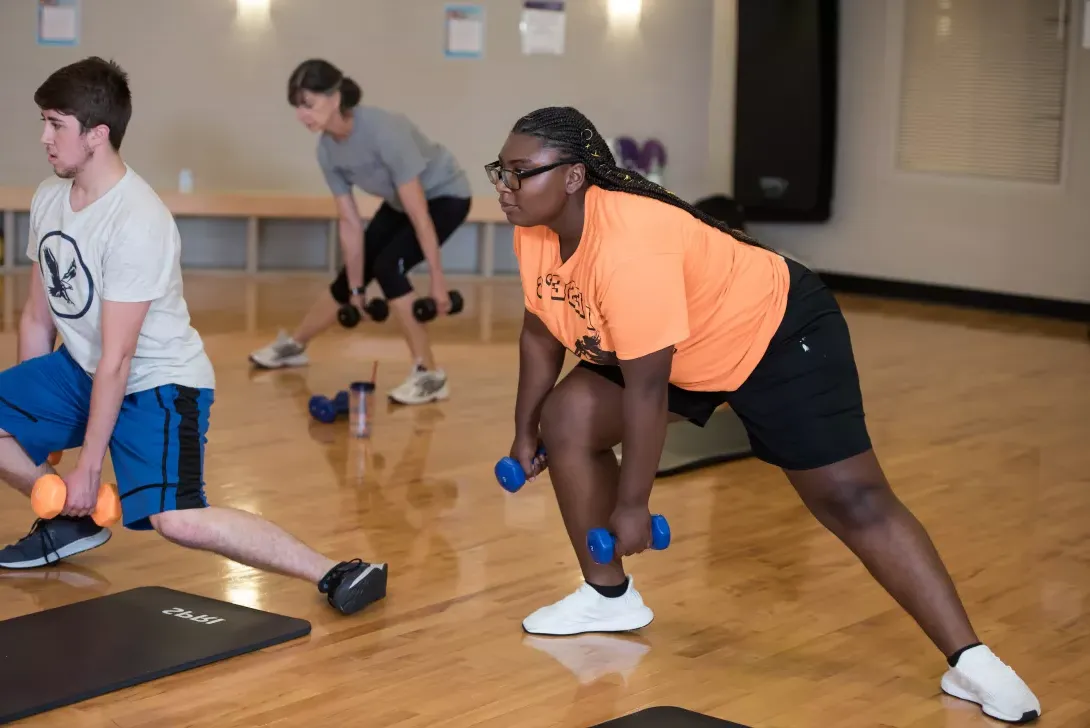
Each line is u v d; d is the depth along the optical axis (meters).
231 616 2.88
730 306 2.41
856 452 2.49
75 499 2.68
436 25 8.59
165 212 2.71
